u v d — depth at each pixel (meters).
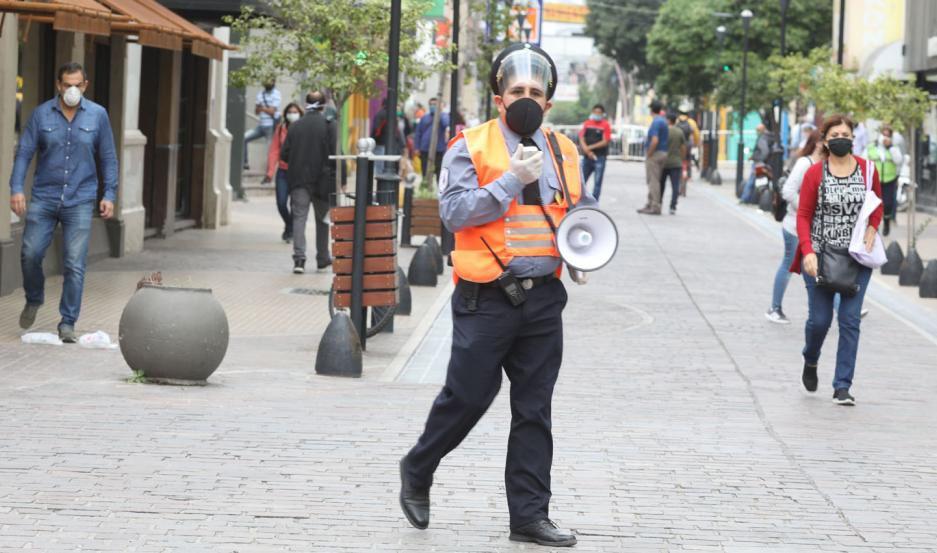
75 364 23.17
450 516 14.38
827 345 28.77
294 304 32.41
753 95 102.94
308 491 15.10
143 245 44.00
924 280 37.69
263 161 73.88
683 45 114.19
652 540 13.75
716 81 107.50
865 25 84.38
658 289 37.97
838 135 21.80
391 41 28.77
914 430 20.23
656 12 174.75
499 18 68.38
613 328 30.33
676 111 139.12
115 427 17.89
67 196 25.12
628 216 65.94
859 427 20.31
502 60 13.24
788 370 25.47
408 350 26.50
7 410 18.73
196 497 14.63
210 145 50.84
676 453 17.89
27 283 25.53
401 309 31.27
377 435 18.14
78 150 25.14
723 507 15.19
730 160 165.00
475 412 13.36
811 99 72.44
